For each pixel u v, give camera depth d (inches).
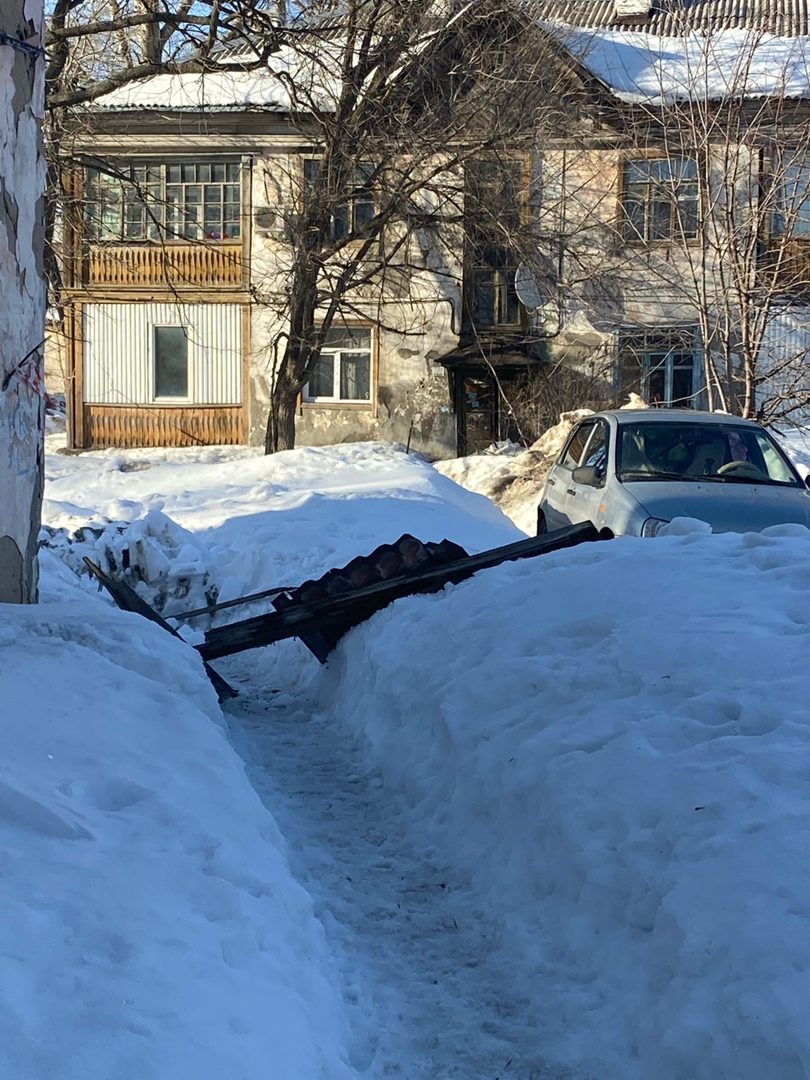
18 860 106.7
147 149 1133.7
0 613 191.0
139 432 1194.6
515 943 133.3
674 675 154.2
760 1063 92.4
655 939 113.1
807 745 127.0
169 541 379.6
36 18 205.8
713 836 117.6
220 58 700.0
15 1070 77.1
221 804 138.7
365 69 808.9
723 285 766.5
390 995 125.6
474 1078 110.8
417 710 198.8
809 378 811.4
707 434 410.0
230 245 1149.1
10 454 204.1
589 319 1080.2
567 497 430.3
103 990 88.7
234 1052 87.7
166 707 162.4
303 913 127.3
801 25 1128.8
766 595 175.0
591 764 142.5
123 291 1166.3
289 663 296.2
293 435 969.5
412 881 157.9
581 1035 113.2
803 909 102.0
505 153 873.5
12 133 200.5
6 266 200.4
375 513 496.1
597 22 1202.6
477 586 222.8
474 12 818.8
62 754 134.4
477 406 1148.5
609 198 998.4
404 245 1078.4
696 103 823.7
